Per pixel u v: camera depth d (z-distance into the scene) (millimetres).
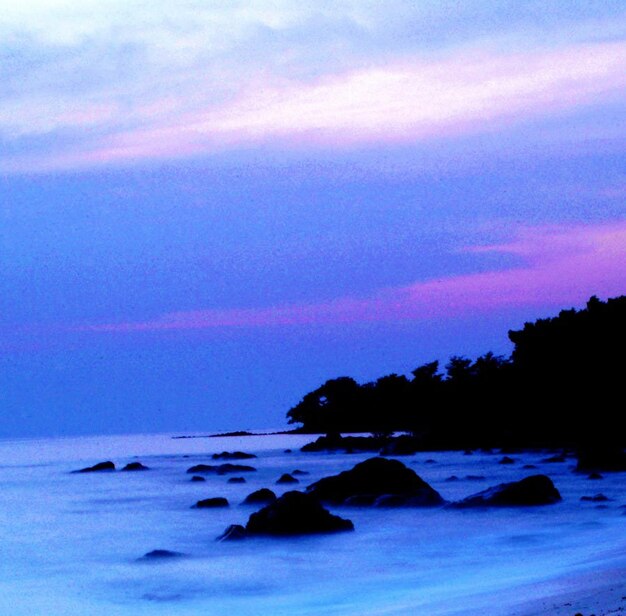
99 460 96250
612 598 15023
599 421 74688
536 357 83125
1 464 92312
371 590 20625
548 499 32531
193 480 57344
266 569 23750
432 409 97750
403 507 32875
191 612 19453
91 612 19891
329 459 80312
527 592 17375
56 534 32688
